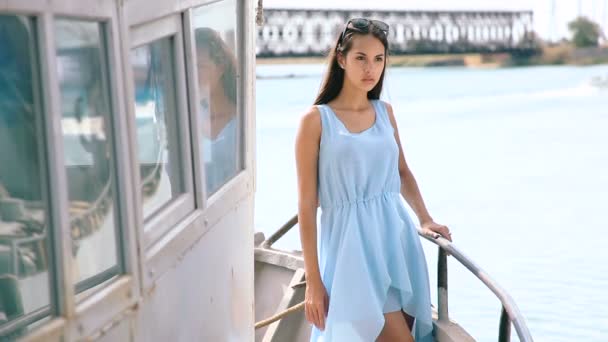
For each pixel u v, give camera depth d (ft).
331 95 9.68
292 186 65.16
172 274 7.89
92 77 6.24
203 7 9.35
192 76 8.58
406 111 121.80
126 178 6.67
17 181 5.43
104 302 6.31
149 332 7.27
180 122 8.39
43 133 5.61
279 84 157.48
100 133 6.38
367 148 9.37
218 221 9.71
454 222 54.95
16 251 5.45
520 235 50.96
